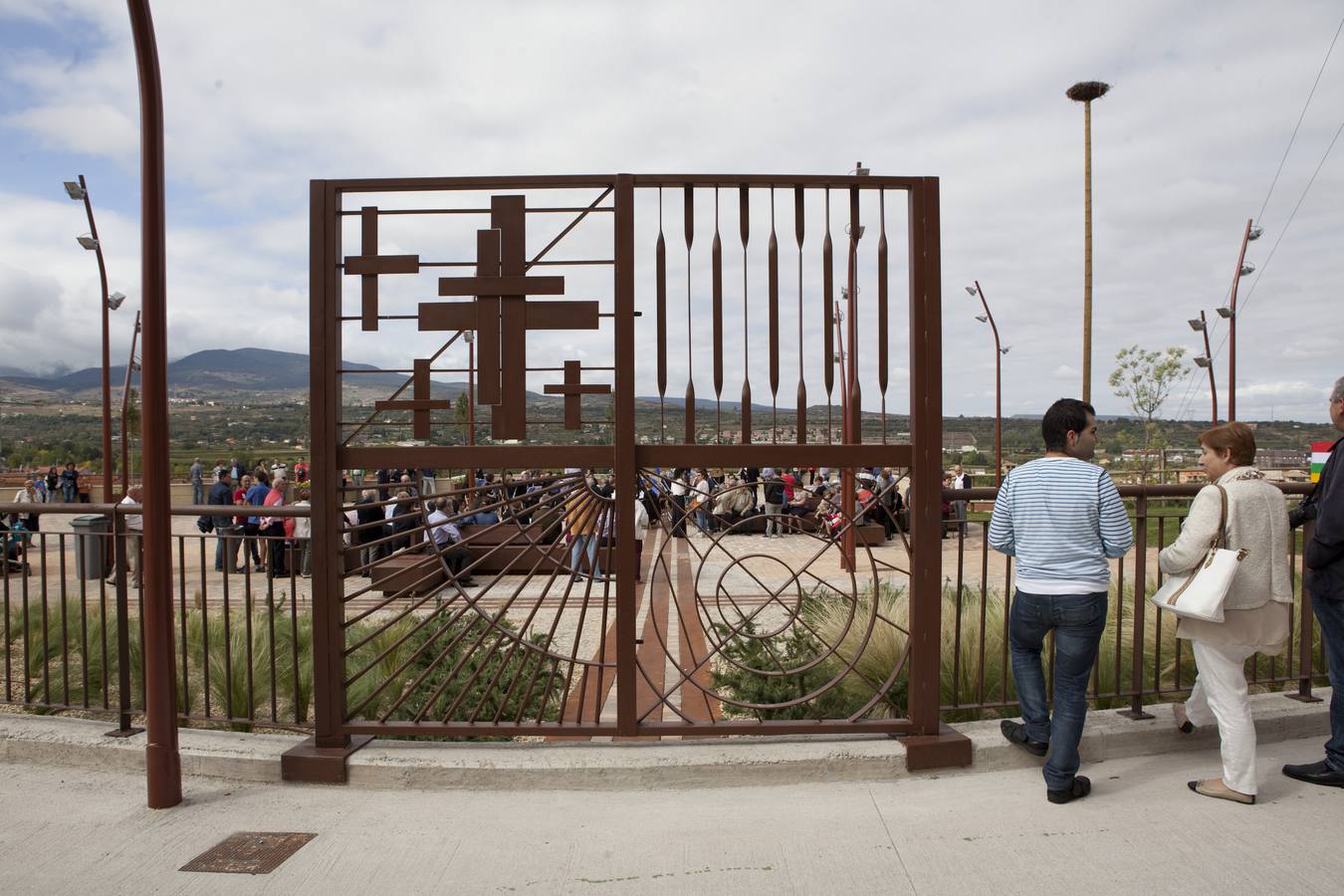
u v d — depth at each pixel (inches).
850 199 153.3
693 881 114.8
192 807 140.2
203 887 113.6
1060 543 137.3
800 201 153.3
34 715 177.5
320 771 149.3
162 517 139.6
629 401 148.7
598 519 156.6
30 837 129.2
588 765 146.7
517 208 150.4
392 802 141.7
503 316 150.2
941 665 190.7
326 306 150.3
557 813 136.9
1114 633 211.0
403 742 158.6
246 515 160.9
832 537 156.6
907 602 237.8
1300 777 148.3
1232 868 116.8
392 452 150.6
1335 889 111.0
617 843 126.0
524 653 159.9
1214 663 140.5
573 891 112.3
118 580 164.6
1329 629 145.3
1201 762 159.0
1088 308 971.9
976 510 702.5
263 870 118.2
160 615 139.6
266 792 146.3
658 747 153.6
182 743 158.7
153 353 138.1
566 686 156.9
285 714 195.0
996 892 111.3
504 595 381.4
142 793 146.5
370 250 150.6
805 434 154.1
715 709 193.9
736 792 144.6
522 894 111.6
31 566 525.0
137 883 114.7
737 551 577.9
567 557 156.4
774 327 153.6
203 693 205.9
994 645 200.2
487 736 162.1
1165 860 119.3
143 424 138.4
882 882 114.0
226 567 166.2
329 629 152.5
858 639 197.9
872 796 142.4
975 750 153.6
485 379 150.9
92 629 244.2
